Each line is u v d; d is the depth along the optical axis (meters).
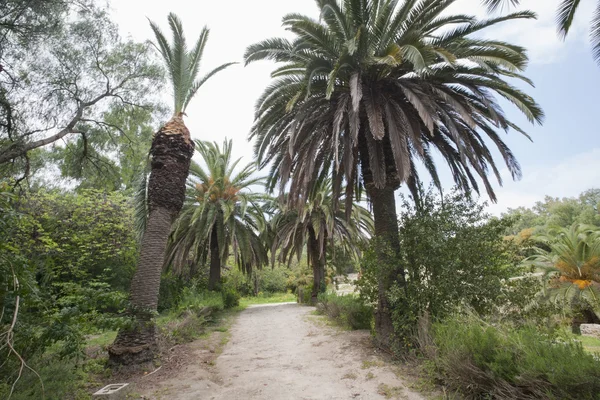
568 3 4.64
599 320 16.64
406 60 7.03
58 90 9.23
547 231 21.45
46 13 8.01
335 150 6.62
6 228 3.62
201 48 9.05
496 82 7.34
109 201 14.82
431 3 6.98
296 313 15.52
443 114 7.04
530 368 3.43
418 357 5.62
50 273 4.92
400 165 6.39
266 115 8.93
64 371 4.72
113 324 5.42
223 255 18.52
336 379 5.33
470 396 4.18
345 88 7.82
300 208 8.46
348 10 7.21
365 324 9.59
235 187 17.50
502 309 6.01
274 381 5.37
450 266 6.02
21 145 8.44
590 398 2.94
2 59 8.02
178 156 7.81
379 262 7.02
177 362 6.59
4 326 3.48
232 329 11.41
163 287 16.81
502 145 7.93
